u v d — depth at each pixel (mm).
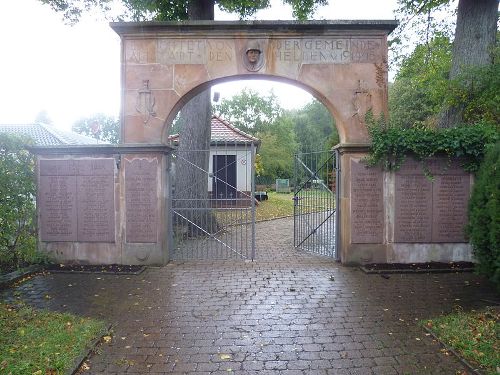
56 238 7508
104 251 7520
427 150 7129
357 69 7430
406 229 7395
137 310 5117
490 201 5137
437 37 11617
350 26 7289
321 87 7445
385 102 7422
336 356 3824
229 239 10984
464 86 8102
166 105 7473
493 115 8117
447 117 8914
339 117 7488
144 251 7480
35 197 7523
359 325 4578
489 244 5324
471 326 4328
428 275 6723
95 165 7461
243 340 4203
